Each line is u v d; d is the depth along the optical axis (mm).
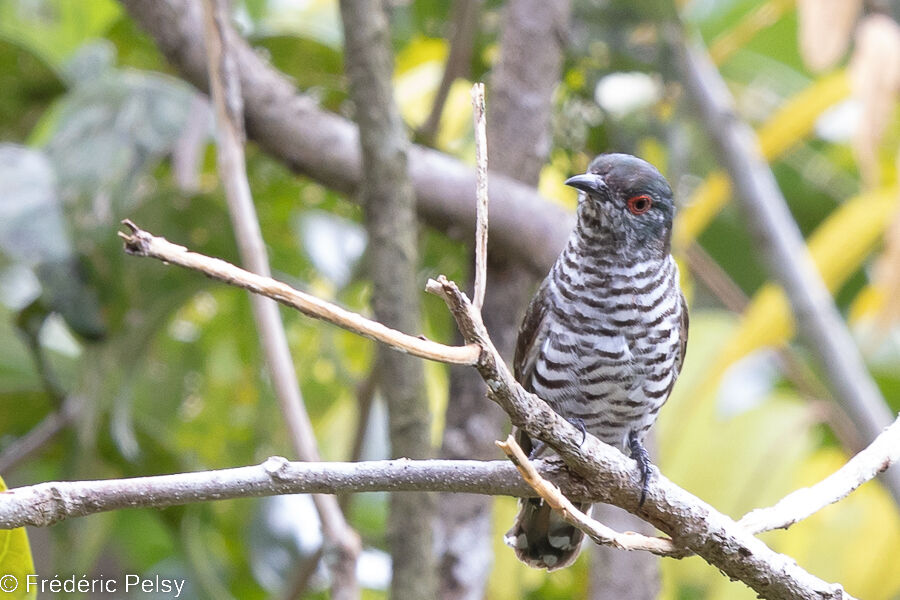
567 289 8289
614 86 12398
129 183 9539
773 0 13812
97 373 9633
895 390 14172
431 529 7926
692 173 13703
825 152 15125
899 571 11336
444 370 12289
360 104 7844
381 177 7875
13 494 4773
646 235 8195
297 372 11773
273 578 10977
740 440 10961
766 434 10953
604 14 10969
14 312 10516
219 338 11555
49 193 9328
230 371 11648
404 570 7844
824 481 6102
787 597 5918
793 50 15688
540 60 9984
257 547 11039
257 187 11336
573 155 11773
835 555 11445
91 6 12953
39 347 9797
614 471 5688
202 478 5020
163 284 9805
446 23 12219
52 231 9117
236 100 7586
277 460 5121
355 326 4562
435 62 12852
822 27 10781
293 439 7301
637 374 8352
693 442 11023
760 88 15492
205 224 10008
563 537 8352
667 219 8328
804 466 12031
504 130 9984
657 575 9094
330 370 11797
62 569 10039
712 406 11094
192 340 11531
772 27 15477
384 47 7816
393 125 7891
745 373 14234
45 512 4805
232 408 11656
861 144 10953
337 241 11500
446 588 9336
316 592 11289
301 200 11445
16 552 5363
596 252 8203
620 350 8250
